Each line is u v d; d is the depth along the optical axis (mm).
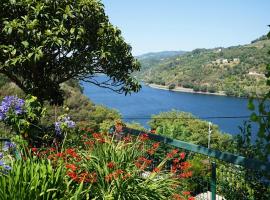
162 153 6512
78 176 5160
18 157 6770
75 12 7691
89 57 8008
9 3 7359
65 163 5418
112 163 5172
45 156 6219
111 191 5043
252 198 5098
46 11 7480
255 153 5121
